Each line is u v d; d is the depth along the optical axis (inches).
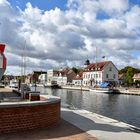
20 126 454.3
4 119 436.1
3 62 551.2
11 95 870.4
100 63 4690.0
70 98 2517.2
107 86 3941.9
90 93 3444.9
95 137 449.7
